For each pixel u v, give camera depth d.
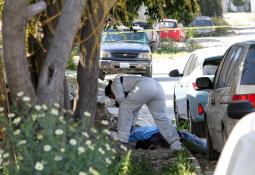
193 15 25.69
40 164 10.53
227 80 19.23
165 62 69.62
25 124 11.50
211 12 104.62
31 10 12.12
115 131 25.22
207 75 27.14
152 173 18.23
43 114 11.43
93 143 12.07
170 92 45.28
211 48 29.00
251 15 131.75
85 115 12.66
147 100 22.38
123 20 24.22
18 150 11.36
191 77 27.73
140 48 51.69
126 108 22.42
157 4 23.45
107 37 52.50
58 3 16.11
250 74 17.92
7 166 11.64
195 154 22.69
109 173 12.35
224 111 18.44
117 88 22.45
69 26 12.59
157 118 22.59
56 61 12.65
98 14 17.41
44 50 16.47
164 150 22.00
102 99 34.72
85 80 20.19
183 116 29.00
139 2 24.92
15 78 12.26
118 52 51.12
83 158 11.05
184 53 76.75
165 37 81.62
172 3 24.94
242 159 7.44
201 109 26.16
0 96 13.97
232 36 94.81
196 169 19.38
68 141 11.88
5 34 11.98
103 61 50.91
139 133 23.03
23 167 11.02
